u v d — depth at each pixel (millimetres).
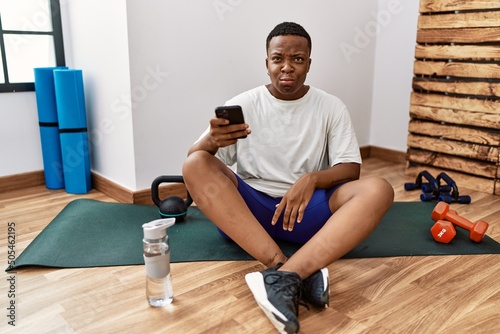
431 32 2170
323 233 1121
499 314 1076
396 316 1068
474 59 2035
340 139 1324
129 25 1696
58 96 1976
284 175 1344
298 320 1039
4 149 2068
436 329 1016
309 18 2264
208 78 1963
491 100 1999
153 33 1764
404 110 2582
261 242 1187
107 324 1036
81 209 1767
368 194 1154
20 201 1961
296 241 1399
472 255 1411
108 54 1862
